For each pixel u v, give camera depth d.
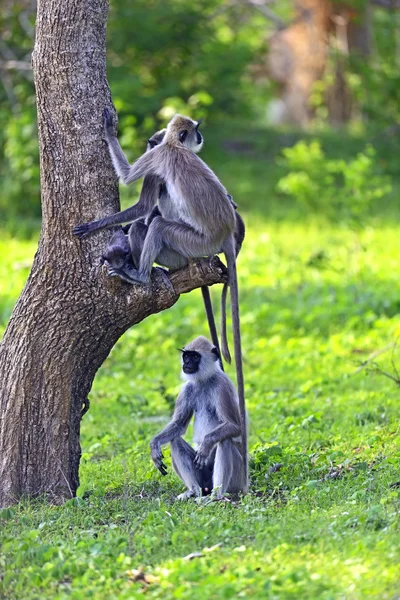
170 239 10.66
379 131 39.84
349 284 22.56
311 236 28.73
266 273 24.77
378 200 33.50
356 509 9.32
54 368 10.61
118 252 10.27
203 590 7.35
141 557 8.35
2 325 20.34
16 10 31.59
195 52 37.41
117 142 10.87
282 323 20.69
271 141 39.94
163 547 8.60
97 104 10.73
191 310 21.38
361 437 12.79
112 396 16.80
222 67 37.66
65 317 10.54
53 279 10.54
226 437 10.83
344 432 13.30
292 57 49.19
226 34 47.97
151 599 7.42
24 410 10.60
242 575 7.65
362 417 14.03
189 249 10.72
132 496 11.02
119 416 15.66
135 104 32.25
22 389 10.60
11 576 8.06
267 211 32.06
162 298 10.71
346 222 25.89
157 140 11.58
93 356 10.83
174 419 11.44
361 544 8.06
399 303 21.09
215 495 10.55
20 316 10.68
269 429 13.80
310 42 43.06
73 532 9.33
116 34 35.16
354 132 41.75
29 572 8.12
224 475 10.80
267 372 17.84
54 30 10.53
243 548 8.30
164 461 12.70
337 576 7.57
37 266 10.65
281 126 44.66
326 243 27.53
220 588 7.38
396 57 42.00
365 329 20.03
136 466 12.48
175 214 10.91
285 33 50.72
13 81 32.09
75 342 10.62
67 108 10.56
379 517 8.83
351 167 25.53
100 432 14.75
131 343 19.84
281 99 54.28
